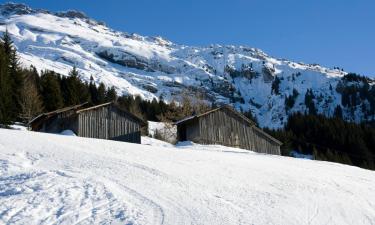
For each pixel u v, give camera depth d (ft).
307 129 314.96
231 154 92.84
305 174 71.72
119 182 47.42
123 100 331.57
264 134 183.73
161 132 208.95
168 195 44.45
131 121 154.40
